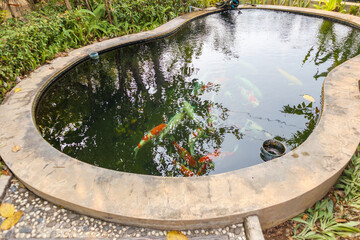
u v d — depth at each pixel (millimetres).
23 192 2219
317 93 3885
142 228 1896
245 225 1842
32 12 5660
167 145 2949
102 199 1972
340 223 1897
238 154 2760
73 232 1863
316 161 2230
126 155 2828
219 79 4406
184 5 8203
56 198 2006
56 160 2387
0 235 1846
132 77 4555
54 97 3953
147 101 3830
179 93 4023
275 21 7543
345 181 2271
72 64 4691
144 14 6902
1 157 2477
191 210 1860
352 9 7633
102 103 3809
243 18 7934
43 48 4727
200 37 6480
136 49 5734
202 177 2133
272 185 2020
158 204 1918
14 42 4184
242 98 3826
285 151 2545
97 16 6066
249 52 5543
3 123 2955
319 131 2607
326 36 6270
